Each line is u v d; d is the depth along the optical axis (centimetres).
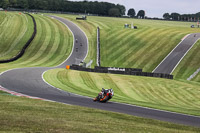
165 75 4988
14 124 1112
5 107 1452
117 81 4228
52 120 1249
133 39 9256
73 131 1088
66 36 9656
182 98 3456
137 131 1201
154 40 9088
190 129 1391
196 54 7481
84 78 4206
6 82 2983
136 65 6862
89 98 2414
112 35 9994
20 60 6625
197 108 2789
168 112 1988
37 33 9394
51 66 6138
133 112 1848
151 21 18075
